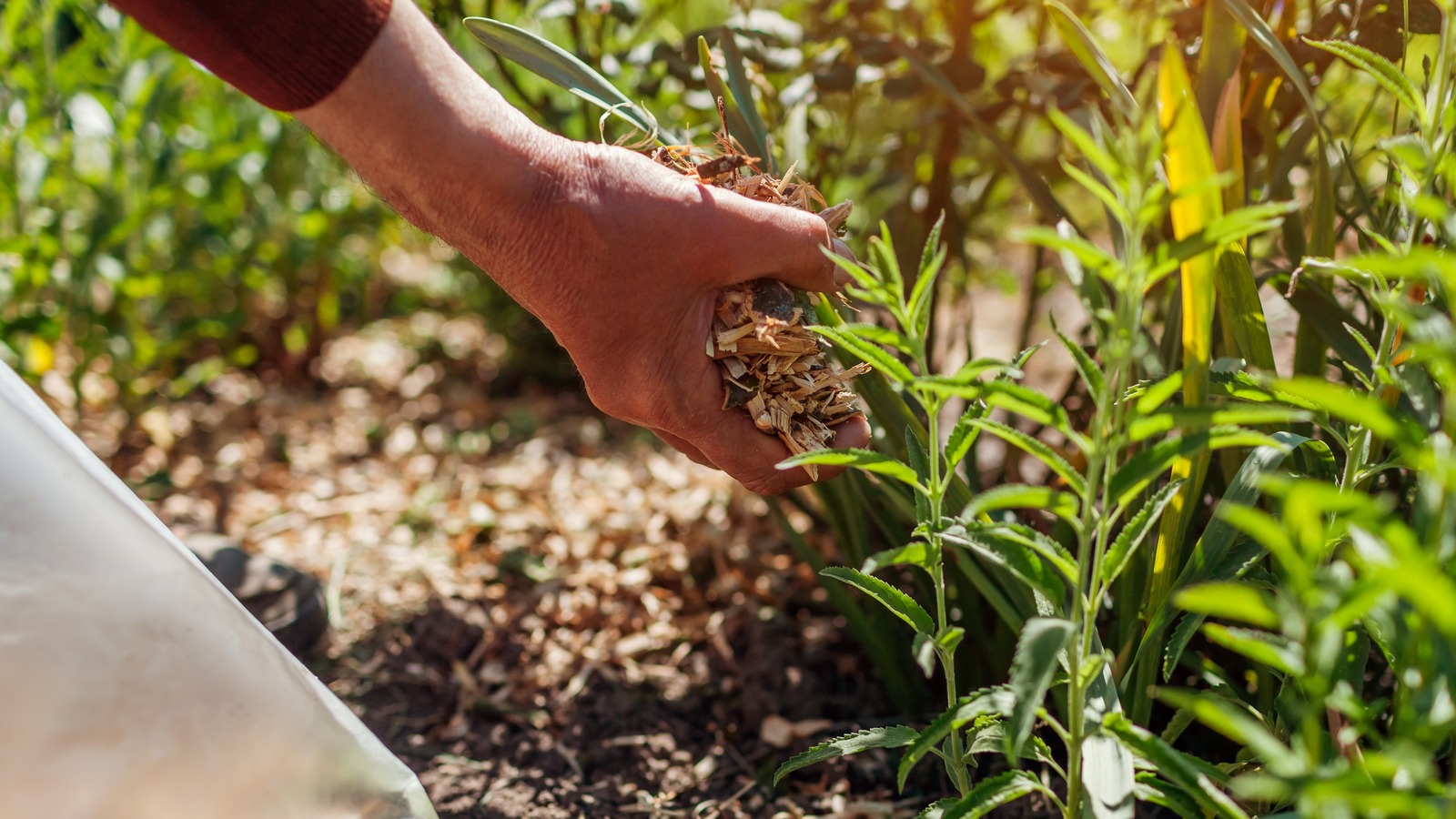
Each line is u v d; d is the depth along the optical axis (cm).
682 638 97
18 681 66
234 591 94
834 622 98
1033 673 56
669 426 75
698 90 95
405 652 98
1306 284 73
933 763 85
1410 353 65
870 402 79
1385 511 52
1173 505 68
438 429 141
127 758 67
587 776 86
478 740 89
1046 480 91
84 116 131
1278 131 88
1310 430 74
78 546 66
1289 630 53
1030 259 135
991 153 105
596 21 101
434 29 70
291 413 145
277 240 148
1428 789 54
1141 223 56
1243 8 71
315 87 67
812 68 99
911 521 86
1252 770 69
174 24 66
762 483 76
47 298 130
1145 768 65
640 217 70
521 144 69
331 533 114
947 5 97
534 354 152
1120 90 67
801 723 89
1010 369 60
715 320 73
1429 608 51
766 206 72
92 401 139
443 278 169
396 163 69
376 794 70
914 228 102
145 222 129
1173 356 78
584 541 109
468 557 108
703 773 86
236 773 68
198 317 147
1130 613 75
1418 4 79
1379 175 101
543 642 98
